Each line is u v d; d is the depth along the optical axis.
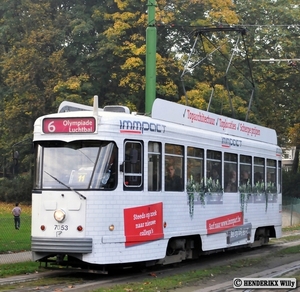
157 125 13.83
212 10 34.72
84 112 12.91
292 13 40.78
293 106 45.84
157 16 32.72
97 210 12.43
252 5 41.09
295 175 52.19
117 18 33.84
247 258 17.61
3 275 13.16
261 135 20.19
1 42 40.97
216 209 16.34
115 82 34.72
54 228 12.55
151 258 13.38
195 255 15.97
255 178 19.17
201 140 15.65
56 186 12.68
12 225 26.56
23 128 40.16
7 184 43.72
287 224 34.34
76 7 37.06
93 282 12.46
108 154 12.63
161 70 32.22
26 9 39.09
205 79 34.28
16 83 37.09
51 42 37.09
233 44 37.69
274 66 40.56
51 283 12.22
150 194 13.48
